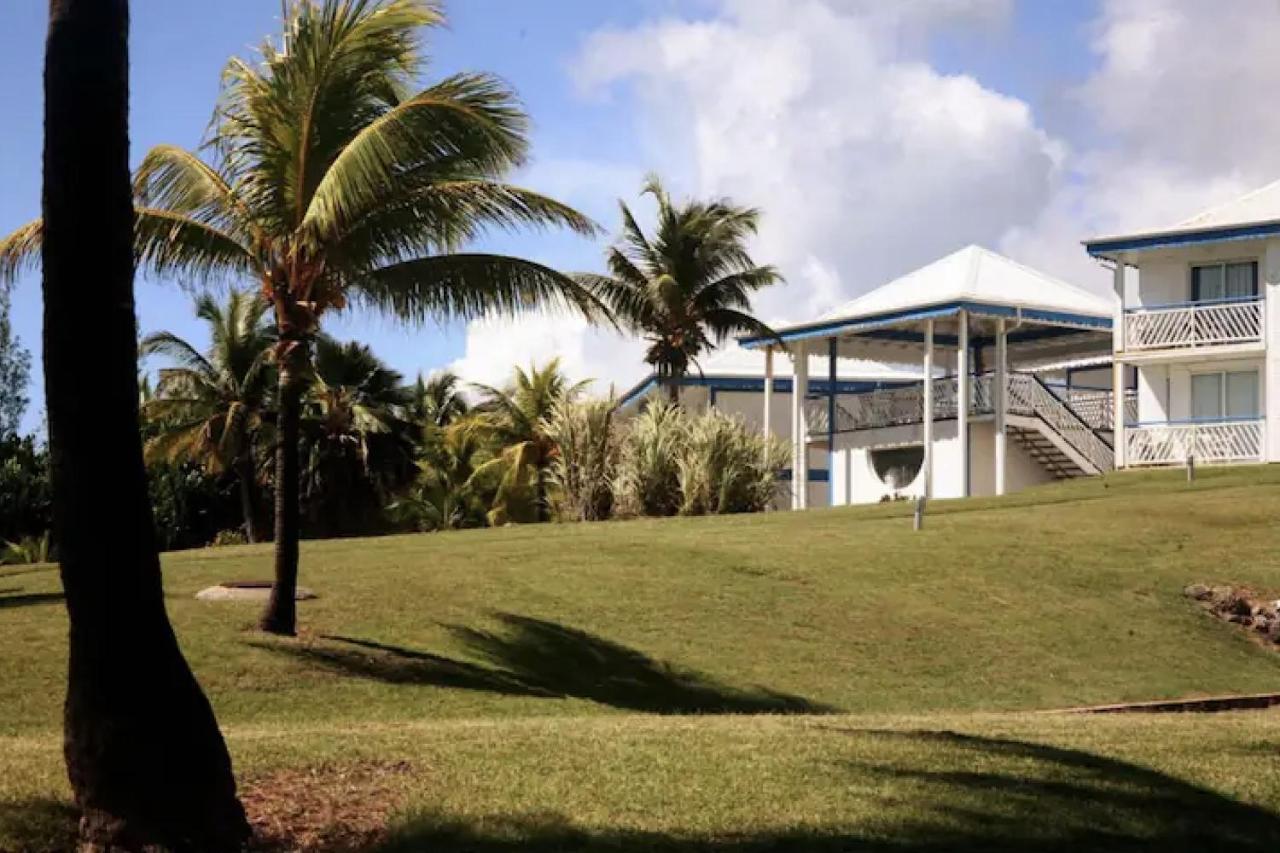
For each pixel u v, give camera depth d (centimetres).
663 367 4088
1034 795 872
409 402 4856
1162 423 3538
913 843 762
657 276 4059
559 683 1477
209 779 713
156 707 699
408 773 919
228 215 1520
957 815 820
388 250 1548
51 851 742
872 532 2316
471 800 841
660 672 1540
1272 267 3378
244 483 4394
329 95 1465
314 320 1534
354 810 821
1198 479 3005
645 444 3053
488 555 2048
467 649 1549
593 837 762
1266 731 1146
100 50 718
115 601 696
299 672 1395
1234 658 1733
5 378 4275
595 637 1634
